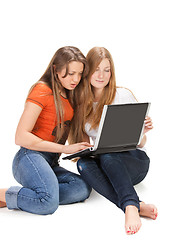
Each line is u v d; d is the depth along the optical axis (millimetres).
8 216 3777
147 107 3969
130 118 3900
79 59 3916
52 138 4121
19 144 3928
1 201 3939
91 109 4332
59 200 4008
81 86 4191
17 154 4066
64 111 4125
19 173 3955
